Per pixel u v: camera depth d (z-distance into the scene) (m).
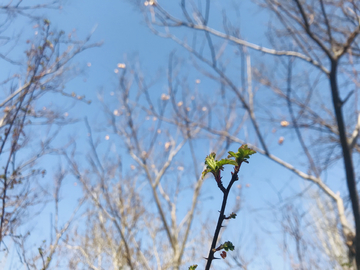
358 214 5.43
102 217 7.92
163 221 9.46
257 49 7.61
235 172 1.11
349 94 6.05
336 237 6.22
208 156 1.17
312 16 6.81
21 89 4.95
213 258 1.10
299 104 7.50
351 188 5.61
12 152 4.38
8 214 4.51
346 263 5.61
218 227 1.11
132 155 10.65
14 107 4.82
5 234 4.33
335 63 6.33
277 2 7.09
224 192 1.12
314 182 6.62
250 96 8.24
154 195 9.86
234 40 7.79
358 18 6.14
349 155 5.80
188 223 9.75
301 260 5.94
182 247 9.23
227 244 1.10
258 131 7.46
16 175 4.58
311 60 6.91
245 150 1.11
